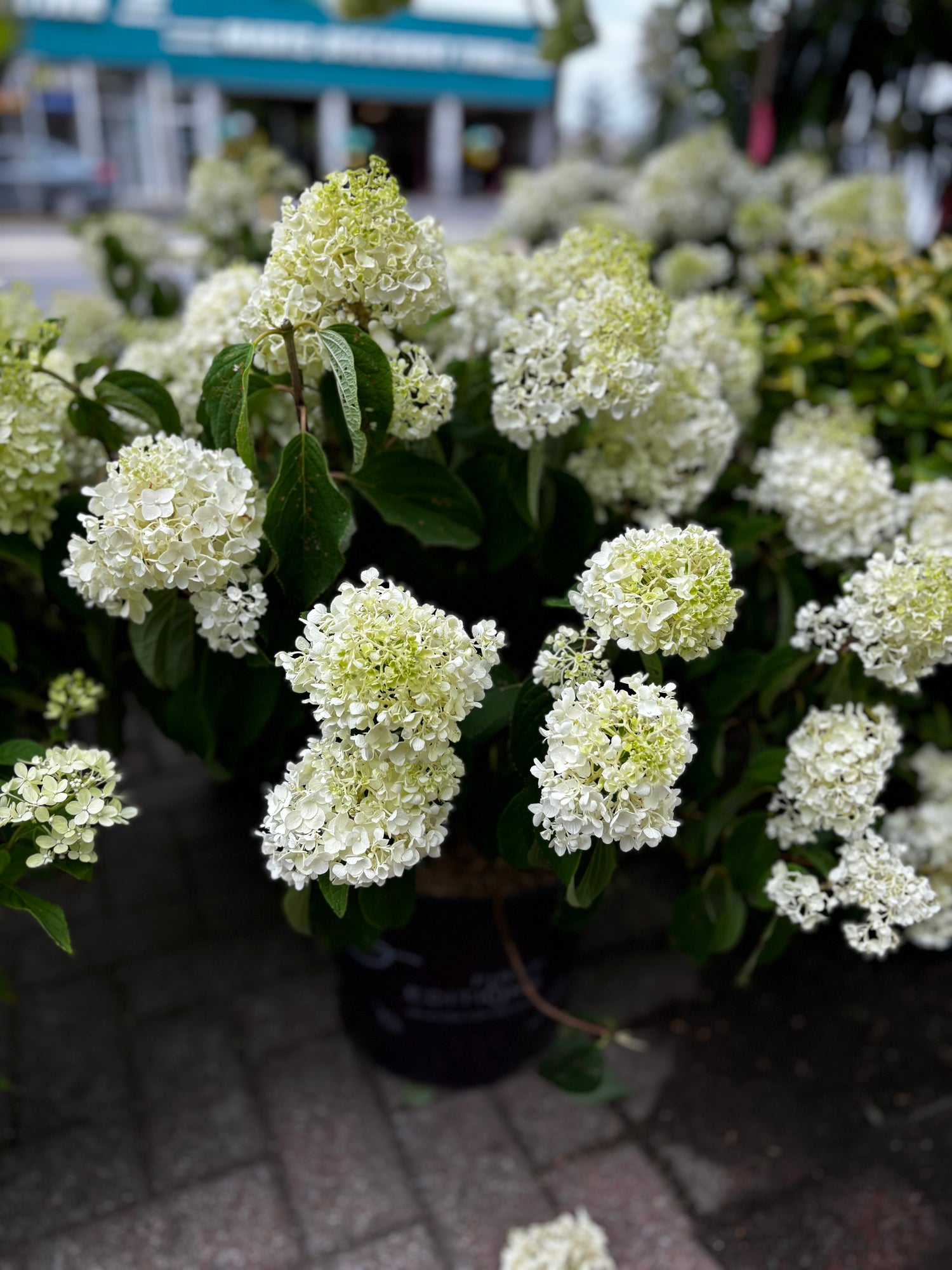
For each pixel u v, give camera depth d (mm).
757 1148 1065
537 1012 1087
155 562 624
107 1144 1051
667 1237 979
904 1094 1130
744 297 1768
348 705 574
